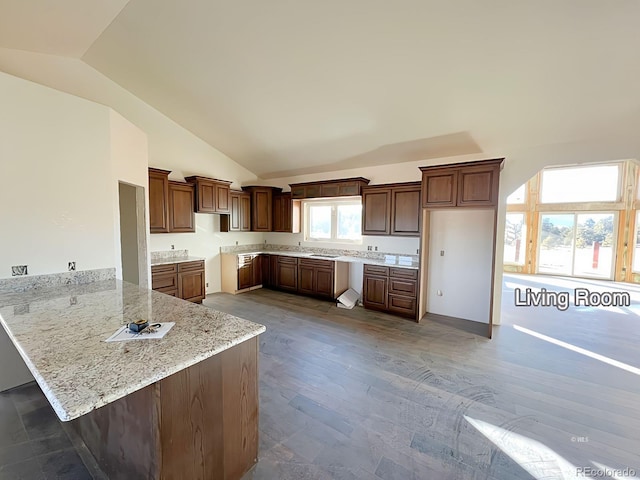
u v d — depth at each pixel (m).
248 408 1.69
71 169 2.66
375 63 3.01
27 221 2.43
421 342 3.60
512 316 4.63
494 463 1.80
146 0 2.75
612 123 3.21
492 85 3.01
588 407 2.34
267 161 5.98
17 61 3.44
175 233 5.20
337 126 4.33
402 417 2.22
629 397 2.48
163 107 4.67
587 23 2.23
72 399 1.00
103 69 4.00
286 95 3.83
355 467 1.77
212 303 5.16
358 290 5.57
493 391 2.56
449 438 2.01
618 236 7.64
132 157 3.41
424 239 4.41
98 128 2.85
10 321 1.76
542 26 2.31
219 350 1.42
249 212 6.26
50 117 2.52
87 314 1.89
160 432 1.25
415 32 2.57
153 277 4.41
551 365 3.03
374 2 2.37
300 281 5.78
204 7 2.71
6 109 2.29
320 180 6.00
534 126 3.51
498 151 4.08
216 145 5.66
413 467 1.77
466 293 4.48
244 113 4.46
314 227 6.36
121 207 4.18
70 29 3.03
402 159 4.85
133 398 1.36
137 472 1.40
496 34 2.45
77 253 2.73
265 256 6.36
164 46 3.34
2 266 2.33
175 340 1.49
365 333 3.88
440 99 3.34
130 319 1.80
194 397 1.38
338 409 2.31
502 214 4.09
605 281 7.68
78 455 1.83
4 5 2.44
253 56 3.23
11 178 2.33
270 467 1.76
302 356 3.21
